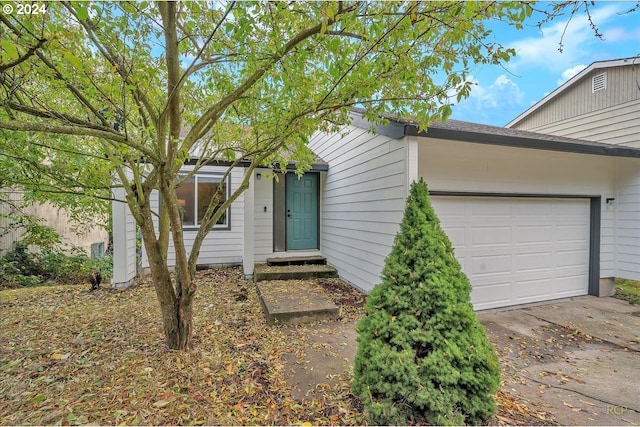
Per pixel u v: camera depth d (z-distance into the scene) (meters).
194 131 2.92
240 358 3.16
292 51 2.88
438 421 1.95
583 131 7.48
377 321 2.30
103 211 6.20
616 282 7.17
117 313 4.48
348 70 2.78
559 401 2.54
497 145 4.56
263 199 7.43
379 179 4.95
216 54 2.87
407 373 2.04
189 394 2.51
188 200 7.69
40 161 3.80
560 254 5.66
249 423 2.18
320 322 4.33
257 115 3.60
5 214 6.77
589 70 7.23
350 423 2.19
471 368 2.08
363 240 5.56
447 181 4.73
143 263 7.13
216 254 7.95
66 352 3.23
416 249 2.37
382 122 3.60
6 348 3.31
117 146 2.70
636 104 6.38
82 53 2.49
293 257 7.47
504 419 2.25
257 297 5.45
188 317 3.34
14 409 2.29
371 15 2.42
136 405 2.35
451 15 2.27
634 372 3.06
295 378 2.79
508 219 5.22
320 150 8.23
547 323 4.45
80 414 2.23
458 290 2.29
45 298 5.26
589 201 5.93
